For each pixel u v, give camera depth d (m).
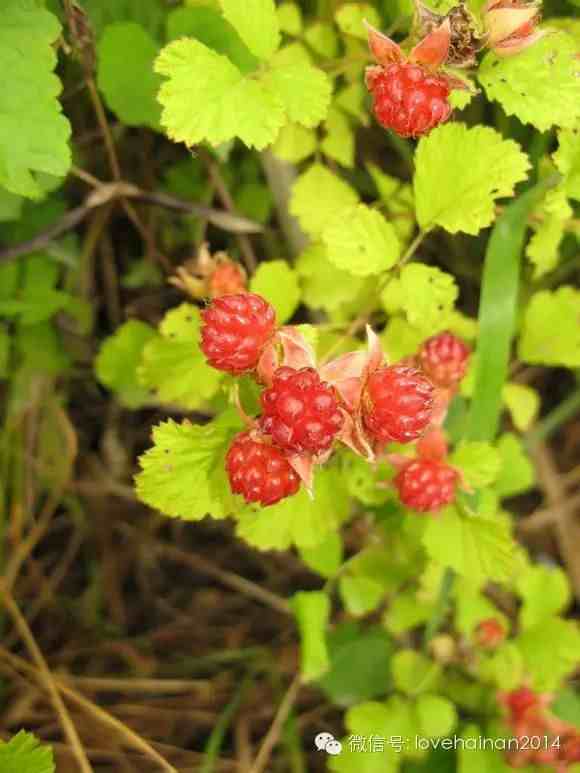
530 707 0.23
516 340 0.25
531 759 0.22
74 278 0.25
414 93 0.15
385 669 0.24
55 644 0.27
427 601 0.23
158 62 0.16
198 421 0.26
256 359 0.14
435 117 0.15
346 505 0.18
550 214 0.19
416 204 0.17
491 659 0.23
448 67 0.16
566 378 0.28
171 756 0.25
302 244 0.24
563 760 0.22
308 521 0.18
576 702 0.24
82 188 0.24
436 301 0.18
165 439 0.16
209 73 0.16
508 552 0.18
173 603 0.28
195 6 0.18
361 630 0.25
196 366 0.19
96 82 0.21
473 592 0.23
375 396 0.14
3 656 0.24
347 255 0.17
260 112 0.16
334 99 0.21
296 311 0.25
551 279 0.24
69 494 0.27
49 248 0.24
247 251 0.24
